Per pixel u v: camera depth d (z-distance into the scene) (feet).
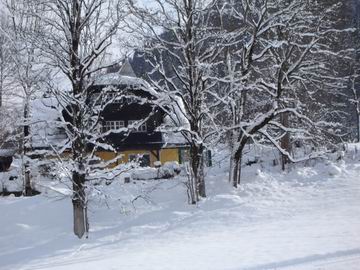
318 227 50.83
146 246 56.39
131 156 132.05
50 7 66.74
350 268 28.78
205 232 60.34
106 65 69.26
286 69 88.22
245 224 61.57
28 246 65.92
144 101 79.00
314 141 92.79
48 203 79.25
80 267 43.83
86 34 67.67
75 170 66.13
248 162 116.67
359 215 56.59
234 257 37.76
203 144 77.00
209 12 81.25
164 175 96.89
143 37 79.10
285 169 98.84
